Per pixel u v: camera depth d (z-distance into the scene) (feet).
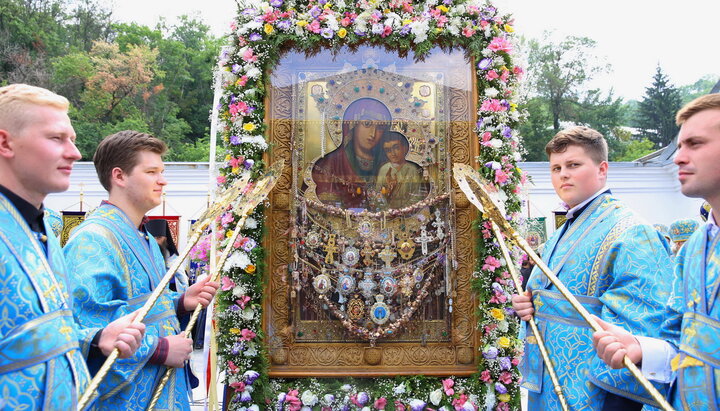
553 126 100.12
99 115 90.53
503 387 9.47
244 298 9.42
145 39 109.19
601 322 6.27
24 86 5.34
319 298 9.89
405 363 9.91
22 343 4.73
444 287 10.14
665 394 6.23
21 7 95.25
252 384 9.36
